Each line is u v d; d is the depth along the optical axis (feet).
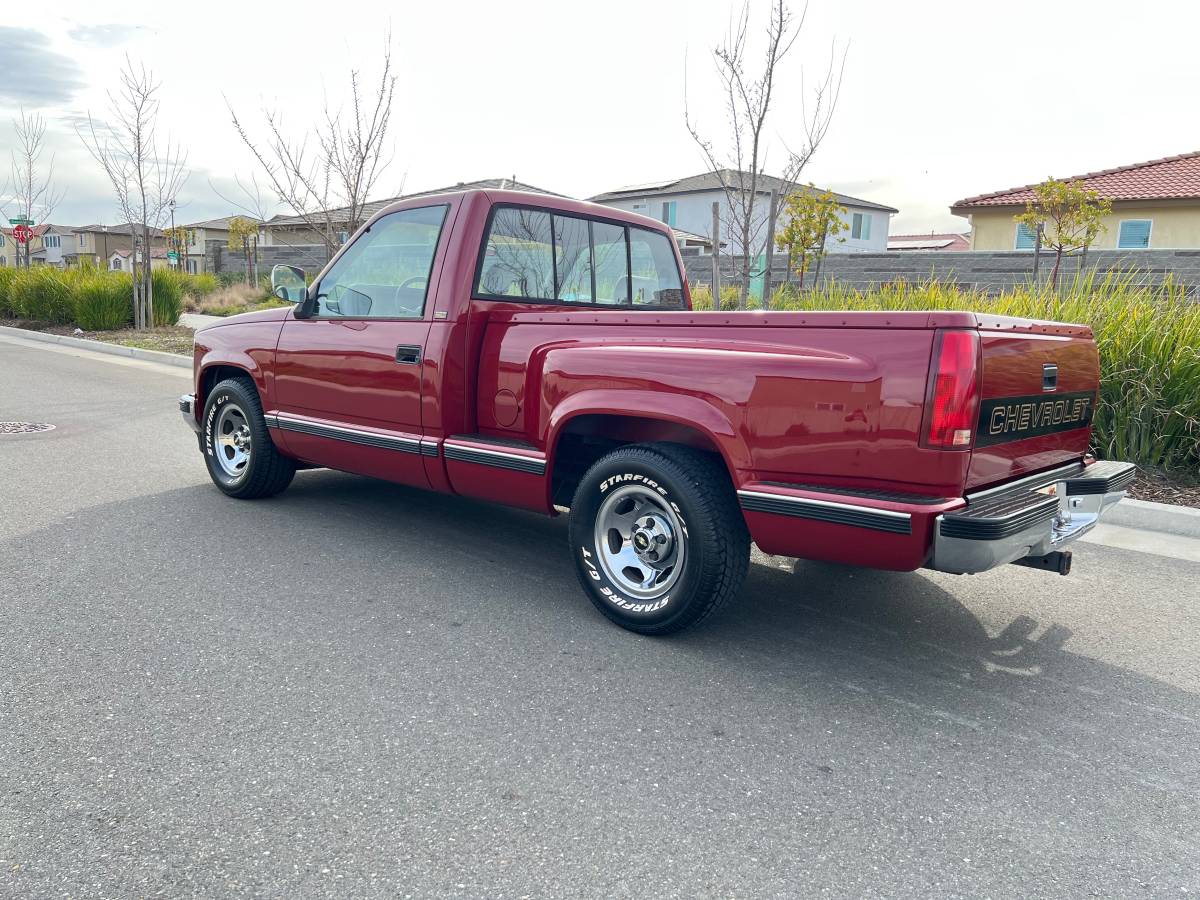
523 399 13.55
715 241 32.50
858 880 7.50
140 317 63.87
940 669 11.85
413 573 14.93
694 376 11.34
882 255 66.08
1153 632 13.32
